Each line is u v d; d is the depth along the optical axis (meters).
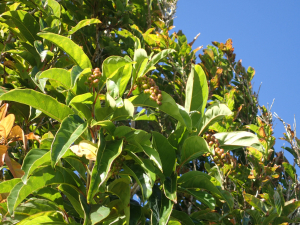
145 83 2.67
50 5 3.73
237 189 4.18
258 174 4.07
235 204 4.05
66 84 2.51
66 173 2.51
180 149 2.97
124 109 2.48
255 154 4.07
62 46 2.49
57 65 3.66
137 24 5.56
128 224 2.49
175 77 5.17
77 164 2.65
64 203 2.73
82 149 2.29
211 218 3.59
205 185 2.88
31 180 2.30
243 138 2.92
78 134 2.18
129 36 4.90
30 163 2.20
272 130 4.21
